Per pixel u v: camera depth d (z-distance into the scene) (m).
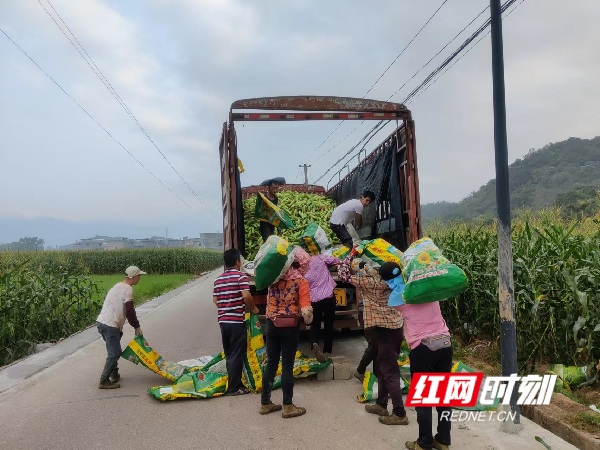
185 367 5.73
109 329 5.52
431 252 3.49
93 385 5.72
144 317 11.83
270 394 4.68
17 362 7.04
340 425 4.16
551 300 5.28
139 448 3.81
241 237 7.24
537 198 106.44
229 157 6.75
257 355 5.41
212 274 34.41
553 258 5.55
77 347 8.12
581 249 5.78
